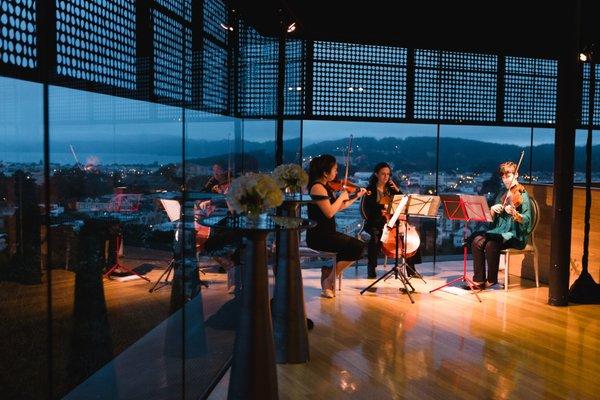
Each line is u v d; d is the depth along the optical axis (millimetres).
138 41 2719
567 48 5594
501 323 5273
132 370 3568
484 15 7949
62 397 3205
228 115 4281
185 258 3424
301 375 4016
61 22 2115
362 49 7602
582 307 5840
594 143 8453
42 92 2045
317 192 5645
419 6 7691
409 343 4699
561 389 3818
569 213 5793
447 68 8008
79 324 3332
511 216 6465
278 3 5488
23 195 2078
